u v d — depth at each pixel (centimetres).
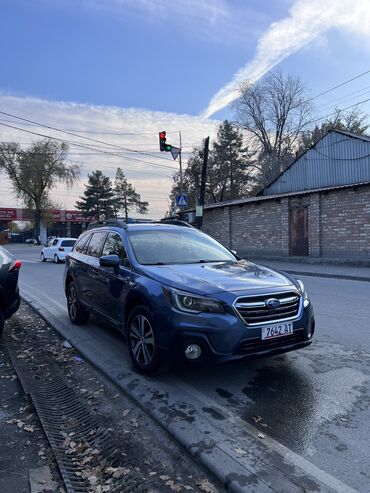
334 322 700
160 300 414
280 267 1700
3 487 277
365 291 1066
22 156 5781
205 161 2444
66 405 411
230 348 384
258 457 297
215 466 286
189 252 542
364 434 331
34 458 313
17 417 381
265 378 450
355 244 1717
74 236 8981
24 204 6131
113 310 531
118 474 288
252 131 4762
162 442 332
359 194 1697
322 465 288
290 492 258
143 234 561
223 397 404
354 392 411
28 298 1031
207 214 2591
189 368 481
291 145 4612
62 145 5909
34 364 531
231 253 581
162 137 1980
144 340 451
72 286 722
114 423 366
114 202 9019
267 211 2147
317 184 2283
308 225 1923
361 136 2052
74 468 300
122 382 445
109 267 533
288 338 418
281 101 4600
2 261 637
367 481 271
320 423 350
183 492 269
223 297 391
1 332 625
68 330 681
